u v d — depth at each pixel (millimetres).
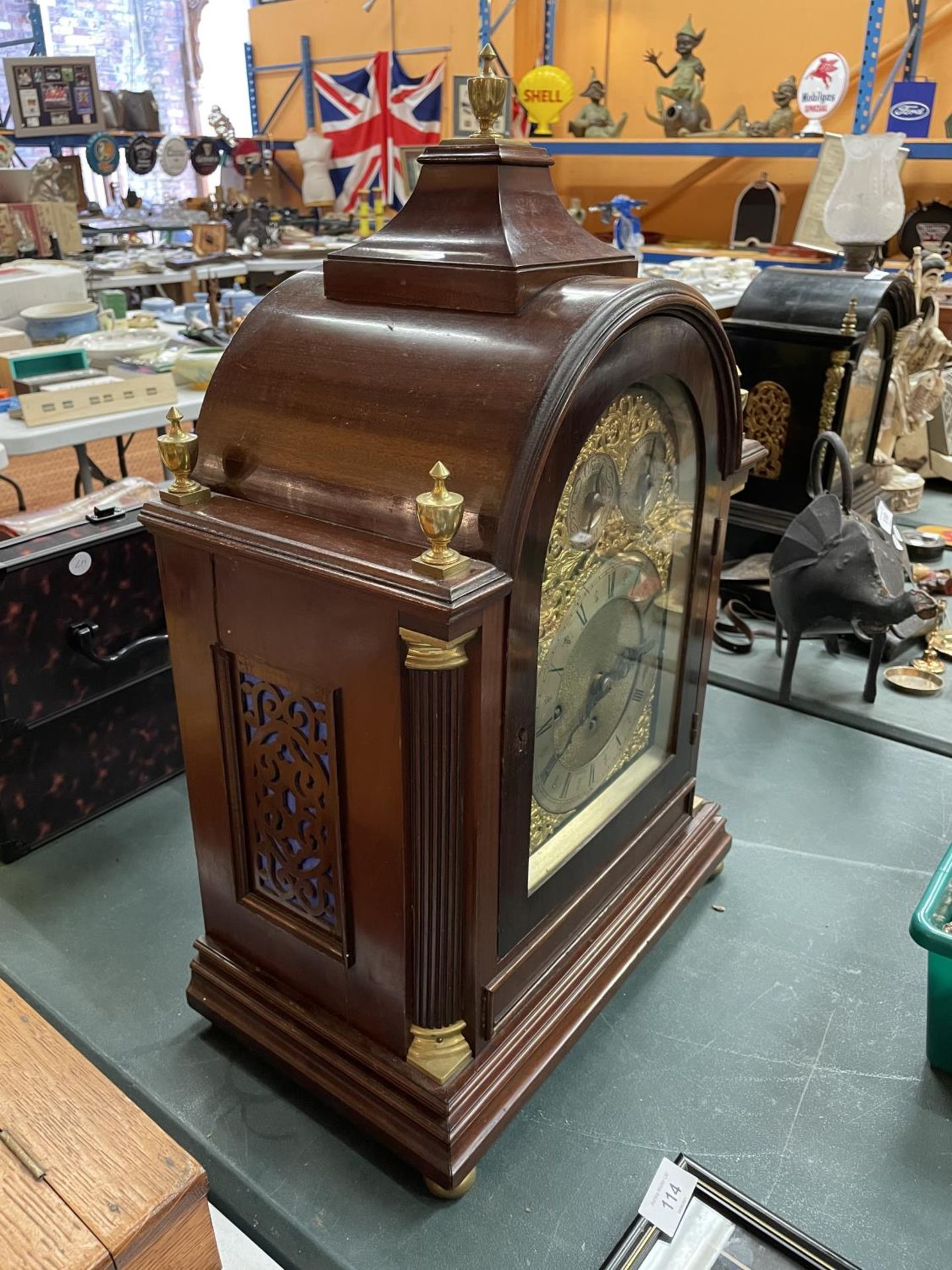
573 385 960
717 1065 1388
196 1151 1260
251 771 1222
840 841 1868
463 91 5172
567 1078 1368
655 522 1325
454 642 929
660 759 1588
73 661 1795
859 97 3816
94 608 1803
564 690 1234
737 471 1464
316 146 6094
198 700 1229
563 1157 1258
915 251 3135
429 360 1039
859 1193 1210
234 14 6695
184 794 2014
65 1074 938
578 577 1179
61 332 2451
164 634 1929
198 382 2246
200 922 1657
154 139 5074
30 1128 882
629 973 1473
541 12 5199
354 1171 1237
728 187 4820
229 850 1297
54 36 6008
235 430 1159
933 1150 1268
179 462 1136
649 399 1201
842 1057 1400
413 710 996
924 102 3656
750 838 1875
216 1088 1348
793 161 4582
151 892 1729
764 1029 1447
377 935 1153
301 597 1043
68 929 1640
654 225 5117
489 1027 1219
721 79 4688
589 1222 1178
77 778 1873
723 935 1633
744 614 2807
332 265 1170
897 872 1783
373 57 5840
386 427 1033
